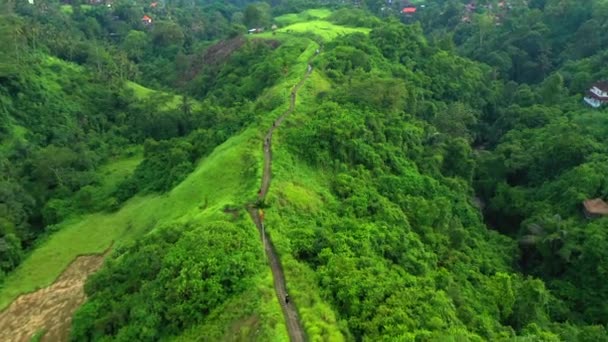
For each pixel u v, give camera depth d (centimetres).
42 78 11062
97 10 18100
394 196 6275
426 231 5928
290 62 10062
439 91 10169
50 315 5697
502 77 12362
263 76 10094
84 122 10825
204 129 8688
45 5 16862
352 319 3872
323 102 7556
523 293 5372
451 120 9088
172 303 4153
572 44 12119
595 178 6975
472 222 6931
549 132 8669
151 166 8119
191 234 4694
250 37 13150
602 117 8794
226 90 10869
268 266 4366
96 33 17050
